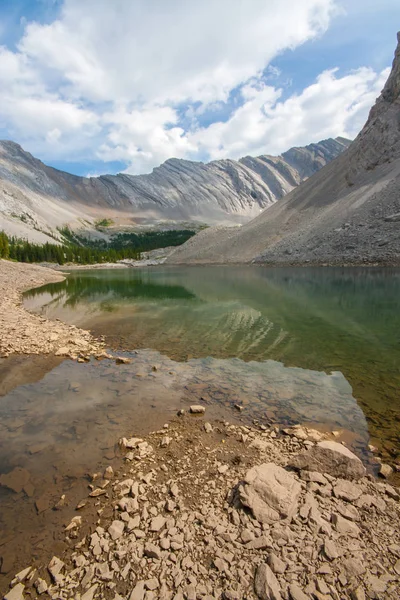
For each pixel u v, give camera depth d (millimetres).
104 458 6504
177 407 8719
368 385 10008
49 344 14367
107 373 11258
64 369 11617
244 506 4812
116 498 5348
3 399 9258
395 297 26828
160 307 26016
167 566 3973
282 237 87250
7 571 4059
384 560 3896
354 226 65312
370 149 82625
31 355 13016
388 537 4266
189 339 15945
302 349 13961
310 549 4043
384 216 61500
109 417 8195
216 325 18938
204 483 5621
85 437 7293
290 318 20391
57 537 4574
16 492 5555
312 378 10680
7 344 14062
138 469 6113
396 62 89562
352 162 86438
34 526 4789
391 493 5168
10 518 4957
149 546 4250
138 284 49312
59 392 9711
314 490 5145
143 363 12398
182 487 5535
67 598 3637
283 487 4949
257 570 3805
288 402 8945
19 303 28703
